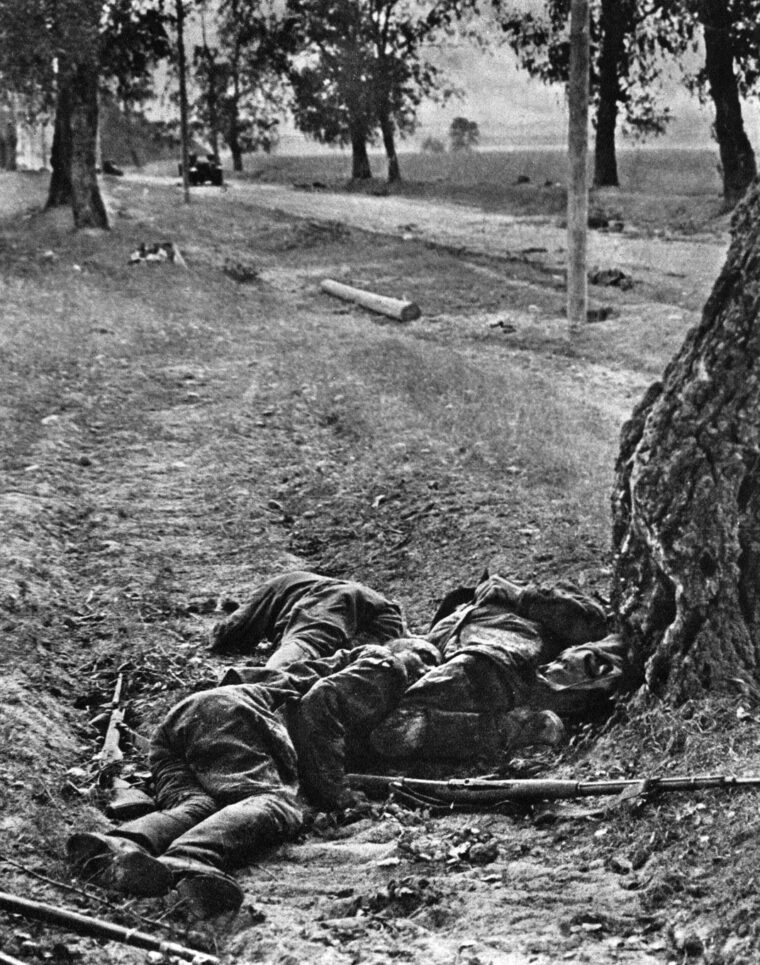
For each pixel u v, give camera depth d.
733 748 6.07
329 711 6.52
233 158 76.69
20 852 5.77
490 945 4.93
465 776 6.67
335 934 5.09
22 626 8.67
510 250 33.41
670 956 4.83
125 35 44.00
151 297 25.56
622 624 7.07
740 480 6.57
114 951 5.05
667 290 25.88
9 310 22.98
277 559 10.71
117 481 12.82
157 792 6.23
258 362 19.25
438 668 6.91
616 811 5.86
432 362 18.53
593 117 52.69
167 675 8.18
